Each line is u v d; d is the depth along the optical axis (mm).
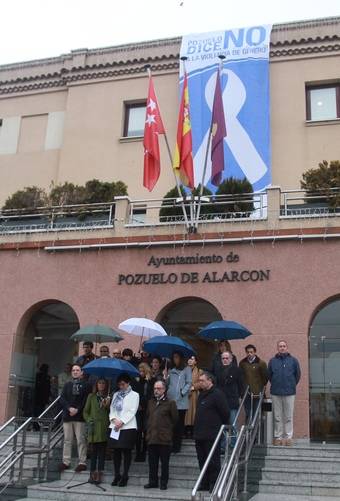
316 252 13977
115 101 21453
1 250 16312
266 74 19781
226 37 20531
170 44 21281
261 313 13898
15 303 15773
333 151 18891
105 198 17375
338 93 19719
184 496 8867
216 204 15461
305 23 20188
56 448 11414
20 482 9945
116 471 9953
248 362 11930
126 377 10195
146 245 15094
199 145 19609
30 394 15500
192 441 11695
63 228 16000
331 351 13570
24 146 22297
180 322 14844
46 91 22672
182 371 11188
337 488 9461
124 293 15023
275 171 19078
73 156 21203
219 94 16328
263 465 10508
